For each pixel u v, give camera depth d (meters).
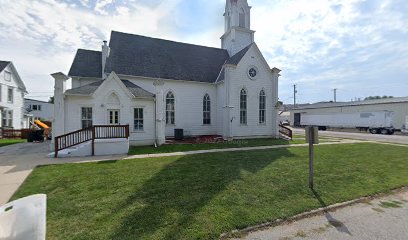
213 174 7.55
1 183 6.73
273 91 21.45
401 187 6.70
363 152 12.61
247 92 20.41
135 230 3.87
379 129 31.92
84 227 3.97
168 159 10.30
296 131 35.84
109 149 12.27
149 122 16.39
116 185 6.34
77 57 19.34
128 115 15.72
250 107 20.56
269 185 6.47
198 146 14.91
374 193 6.11
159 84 16.34
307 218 4.64
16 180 7.07
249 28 25.55
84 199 5.28
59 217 4.36
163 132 16.36
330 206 5.21
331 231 4.10
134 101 15.90
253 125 20.67
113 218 4.31
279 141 18.17
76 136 12.34
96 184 6.44
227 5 26.16
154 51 21.58
